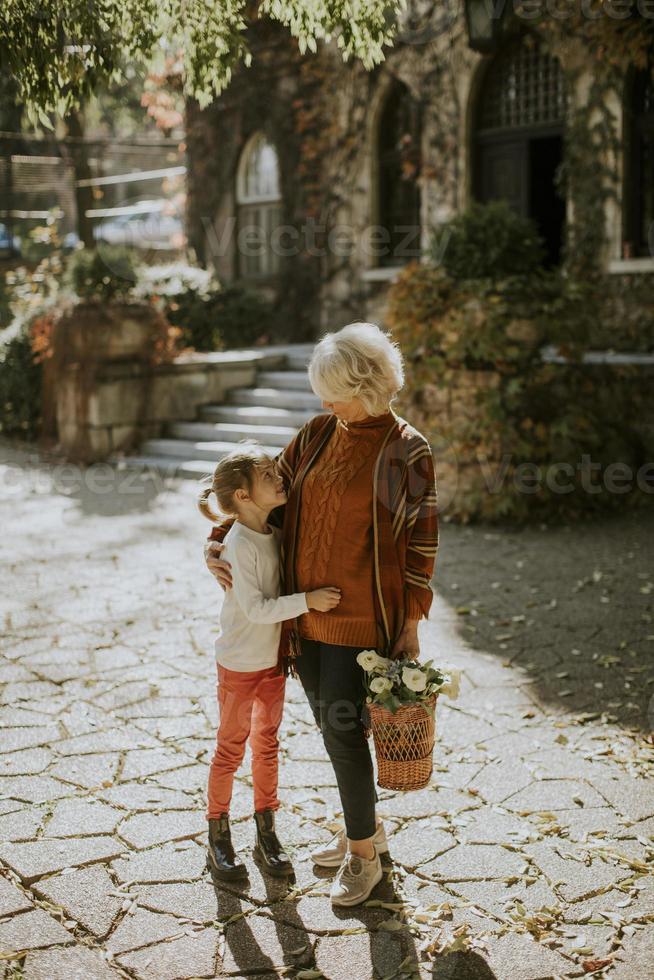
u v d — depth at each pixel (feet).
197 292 41.73
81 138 56.03
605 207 34.47
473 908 9.19
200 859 10.00
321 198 43.88
